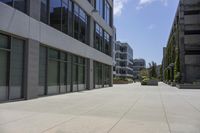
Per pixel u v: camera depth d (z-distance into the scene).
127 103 17.08
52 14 22.39
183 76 54.88
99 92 28.62
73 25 27.73
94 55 36.06
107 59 44.81
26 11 18.14
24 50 18.03
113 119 10.70
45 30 20.70
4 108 13.38
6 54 16.22
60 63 24.50
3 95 15.88
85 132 8.26
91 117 11.10
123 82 71.69
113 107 14.77
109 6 47.78
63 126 9.10
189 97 22.84
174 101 18.91
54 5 22.80
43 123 9.55
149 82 60.41
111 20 48.94
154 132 8.39
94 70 37.16
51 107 14.17
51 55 22.53
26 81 17.98
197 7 56.00
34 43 18.89
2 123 9.41
